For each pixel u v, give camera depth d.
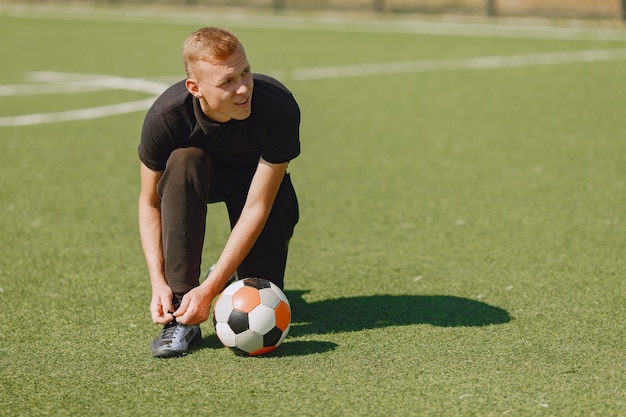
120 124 9.38
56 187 6.82
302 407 3.09
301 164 7.58
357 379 3.33
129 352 3.67
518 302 4.28
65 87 11.73
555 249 5.18
